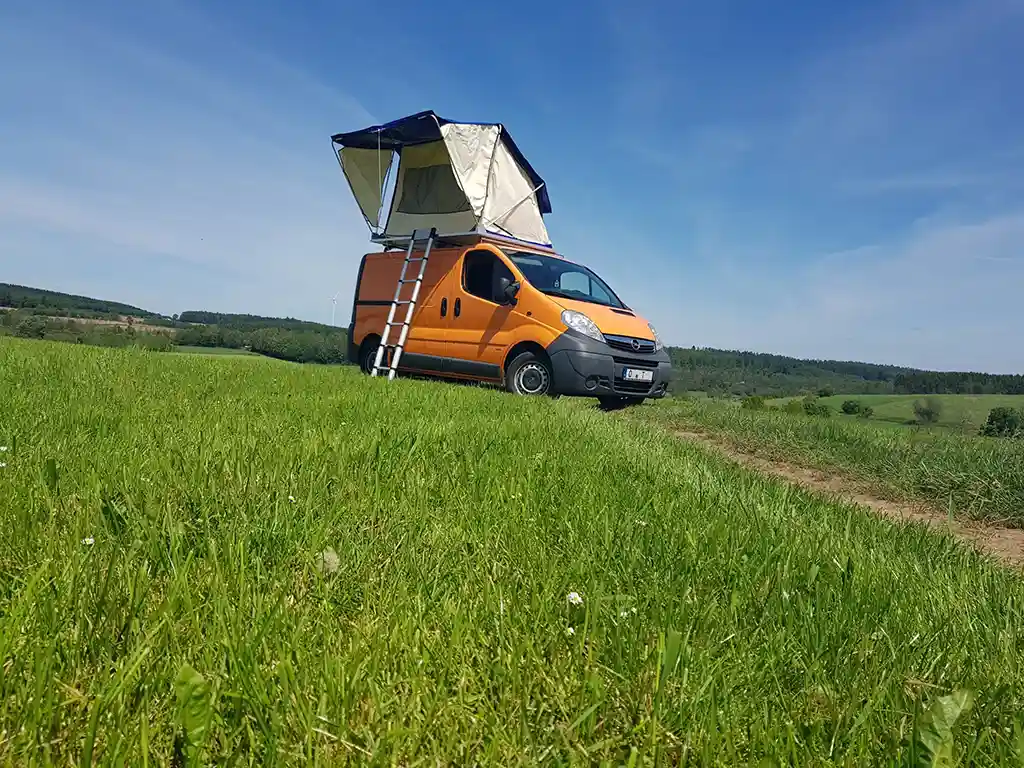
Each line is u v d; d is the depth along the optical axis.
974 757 1.14
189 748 0.99
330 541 2.00
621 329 9.23
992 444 5.95
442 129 10.48
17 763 0.96
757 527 2.55
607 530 2.27
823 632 1.61
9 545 1.73
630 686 1.30
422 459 3.27
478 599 1.65
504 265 9.71
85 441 3.02
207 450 2.92
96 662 1.24
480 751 1.08
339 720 1.09
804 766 1.10
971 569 2.39
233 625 1.36
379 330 11.29
